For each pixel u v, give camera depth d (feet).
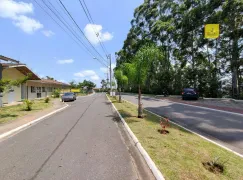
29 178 13.14
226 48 84.58
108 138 23.21
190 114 43.42
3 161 16.07
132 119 35.24
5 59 58.59
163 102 73.51
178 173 13.64
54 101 87.40
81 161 16.07
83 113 45.80
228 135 25.86
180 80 121.08
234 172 14.35
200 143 21.13
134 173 14.05
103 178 13.23
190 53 107.24
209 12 86.02
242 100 71.92
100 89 391.04
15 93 75.36
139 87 37.99
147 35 136.15
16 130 27.50
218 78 95.20
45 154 17.65
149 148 18.86
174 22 115.85
